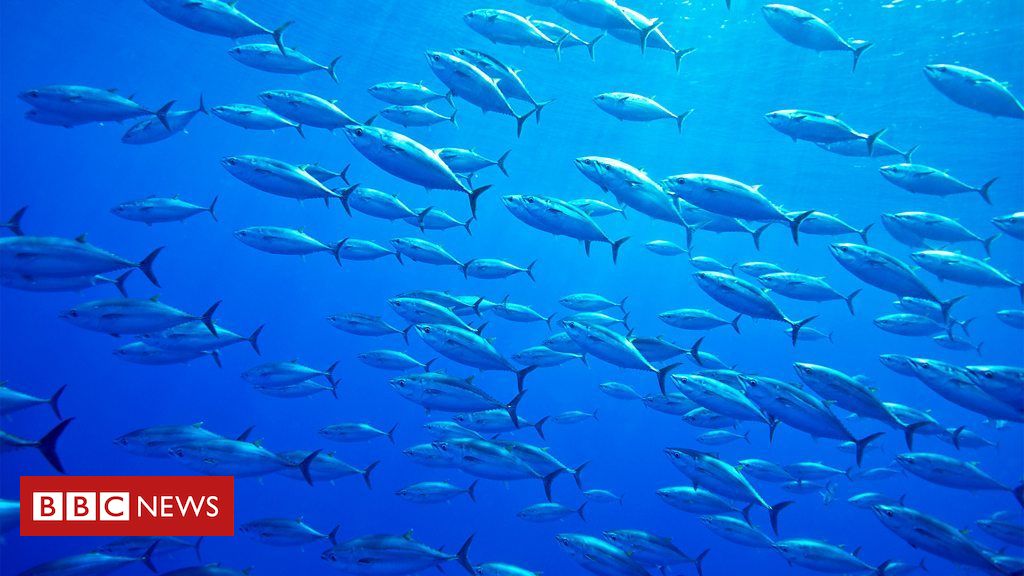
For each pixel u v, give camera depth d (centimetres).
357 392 3153
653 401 720
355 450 2753
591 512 2498
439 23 1688
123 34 2425
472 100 556
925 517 505
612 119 2203
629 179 508
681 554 622
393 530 2281
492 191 3834
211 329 576
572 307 853
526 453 589
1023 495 530
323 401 3086
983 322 5188
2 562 1698
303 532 623
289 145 4031
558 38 608
